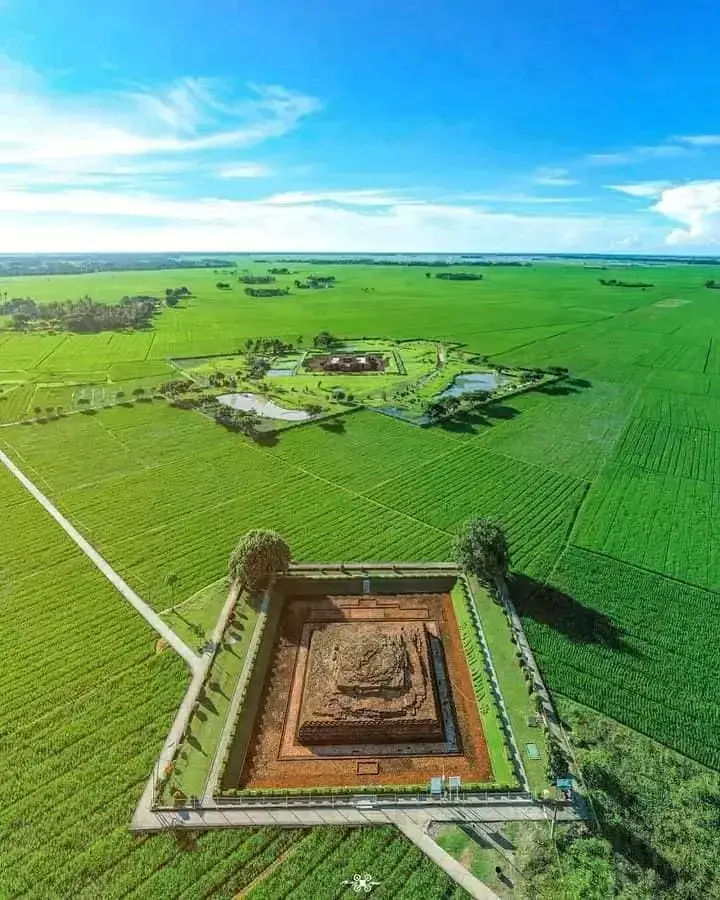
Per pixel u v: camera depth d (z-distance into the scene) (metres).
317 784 42.84
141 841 38.69
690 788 41.41
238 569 59.94
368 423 113.88
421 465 95.19
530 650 54.59
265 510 80.50
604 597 62.38
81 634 57.06
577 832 38.56
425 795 41.28
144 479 89.94
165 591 63.44
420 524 76.94
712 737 46.12
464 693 50.38
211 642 55.66
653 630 57.66
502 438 106.94
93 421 114.50
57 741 45.78
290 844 38.53
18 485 87.88
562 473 92.56
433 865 36.88
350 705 46.88
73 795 41.75
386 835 38.81
